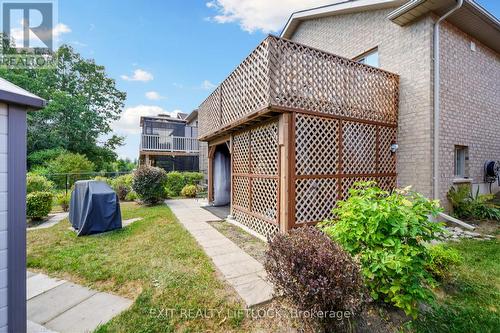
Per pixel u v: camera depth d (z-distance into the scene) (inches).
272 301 102.5
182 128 709.9
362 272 88.3
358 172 215.3
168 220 252.7
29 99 74.8
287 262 82.4
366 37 275.7
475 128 264.2
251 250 167.2
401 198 105.3
